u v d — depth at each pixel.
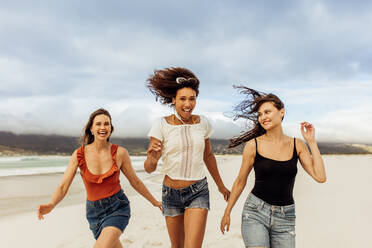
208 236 4.67
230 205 2.74
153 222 5.73
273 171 2.48
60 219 6.07
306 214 5.29
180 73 2.99
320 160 2.54
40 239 4.80
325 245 3.88
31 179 14.16
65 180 2.88
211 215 6.07
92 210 2.94
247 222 2.50
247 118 3.01
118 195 2.97
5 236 4.96
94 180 2.90
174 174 2.97
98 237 2.88
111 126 3.14
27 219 6.08
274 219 2.45
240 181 2.72
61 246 4.45
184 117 3.05
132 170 3.20
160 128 3.00
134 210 6.87
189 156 2.95
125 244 4.45
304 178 9.98
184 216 2.99
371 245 3.77
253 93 2.97
